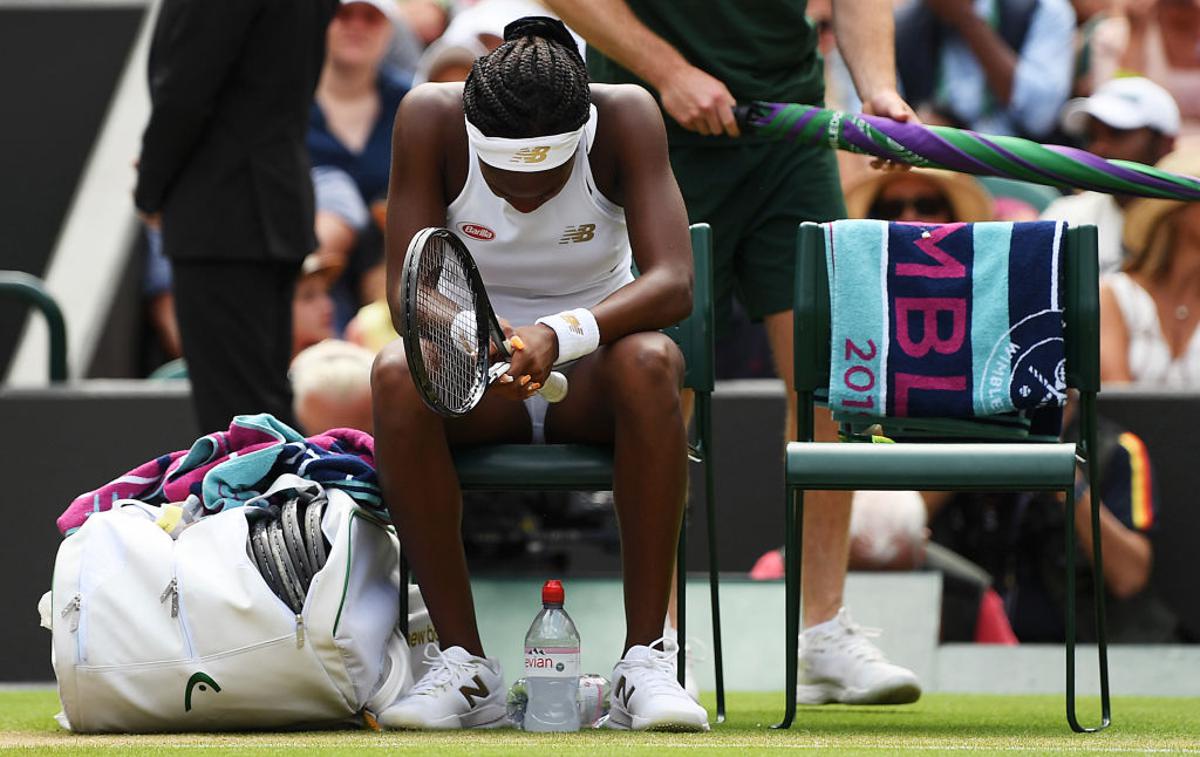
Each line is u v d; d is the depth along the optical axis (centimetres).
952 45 2520
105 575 1019
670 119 1341
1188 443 1808
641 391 1007
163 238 1608
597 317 1009
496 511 1734
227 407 1605
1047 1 2519
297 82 1611
